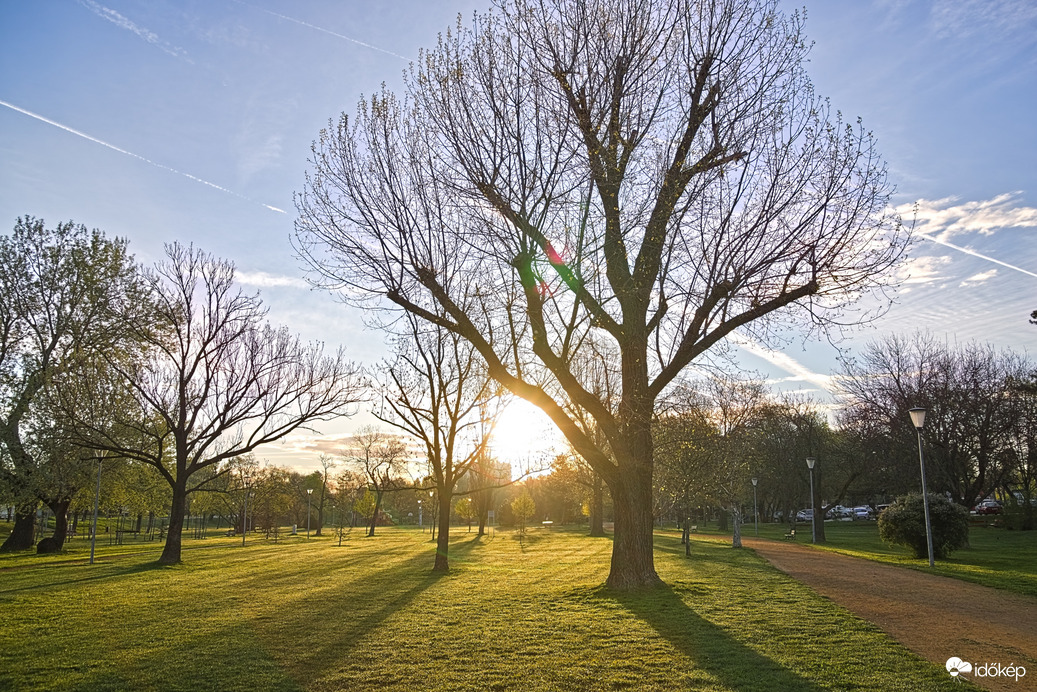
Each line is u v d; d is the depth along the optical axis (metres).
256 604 14.63
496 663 9.02
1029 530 45.75
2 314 33.34
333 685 8.21
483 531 56.25
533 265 13.89
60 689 8.21
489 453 30.50
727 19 14.16
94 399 29.64
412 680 8.34
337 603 14.51
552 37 14.17
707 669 8.45
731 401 32.00
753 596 14.21
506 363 16.92
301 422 31.38
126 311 32.75
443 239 15.17
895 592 14.94
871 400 42.88
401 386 24.00
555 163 13.71
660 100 14.38
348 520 85.44
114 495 39.59
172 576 21.61
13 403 31.91
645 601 13.48
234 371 30.39
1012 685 7.64
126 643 10.67
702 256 14.02
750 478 36.25
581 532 56.06
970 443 40.16
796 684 7.75
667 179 13.98
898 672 8.17
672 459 26.09
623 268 14.62
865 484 59.06
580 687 7.92
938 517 24.52
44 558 32.12
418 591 16.36
